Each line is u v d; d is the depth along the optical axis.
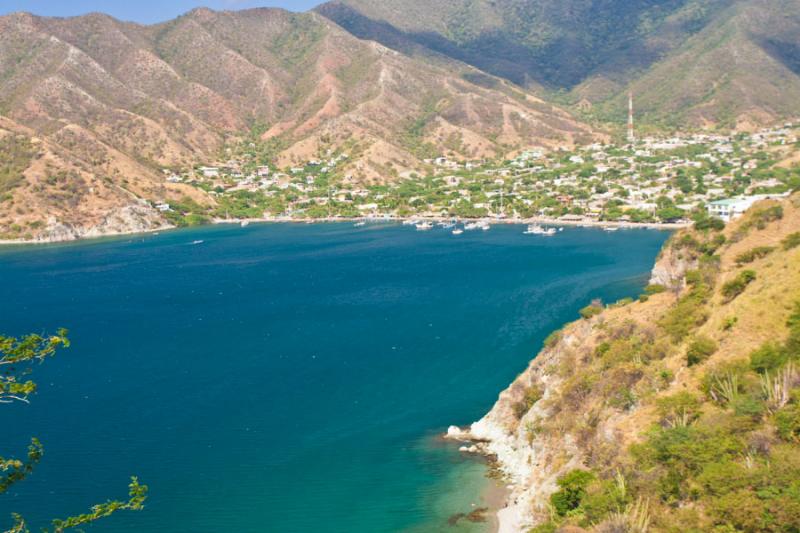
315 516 77.31
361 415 104.69
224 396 115.75
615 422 73.44
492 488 81.44
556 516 65.75
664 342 86.75
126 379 127.25
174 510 79.44
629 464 64.06
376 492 81.62
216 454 93.31
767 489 51.09
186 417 106.94
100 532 75.25
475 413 103.56
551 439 83.12
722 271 108.44
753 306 77.19
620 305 117.94
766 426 58.91
